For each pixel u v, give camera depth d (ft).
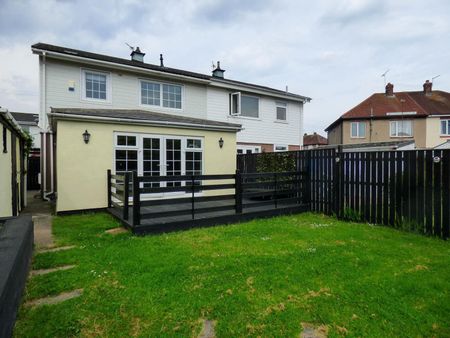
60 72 35.83
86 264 14.10
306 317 9.52
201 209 23.11
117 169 29.48
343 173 26.14
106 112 30.66
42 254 15.65
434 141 87.71
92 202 28.40
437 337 8.52
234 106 51.06
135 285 11.76
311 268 13.46
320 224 23.50
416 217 21.02
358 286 11.63
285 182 28.89
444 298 10.69
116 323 9.16
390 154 22.77
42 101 34.86
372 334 8.65
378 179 23.56
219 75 55.26
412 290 11.30
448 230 19.20
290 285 11.75
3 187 20.02
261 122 55.26
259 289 11.39
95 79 38.40
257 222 24.39
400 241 18.42
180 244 17.54
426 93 99.96
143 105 42.16
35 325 9.03
